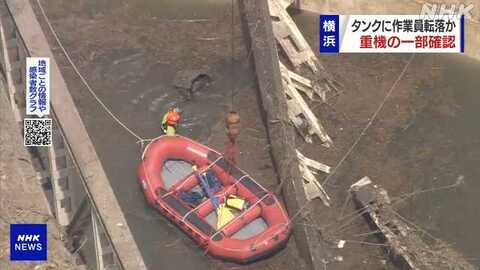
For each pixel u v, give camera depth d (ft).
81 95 79.41
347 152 74.79
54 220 71.61
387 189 71.61
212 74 82.07
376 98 80.07
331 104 79.46
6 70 81.35
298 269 64.34
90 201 65.41
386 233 65.67
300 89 79.71
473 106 79.15
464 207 70.08
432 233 67.92
